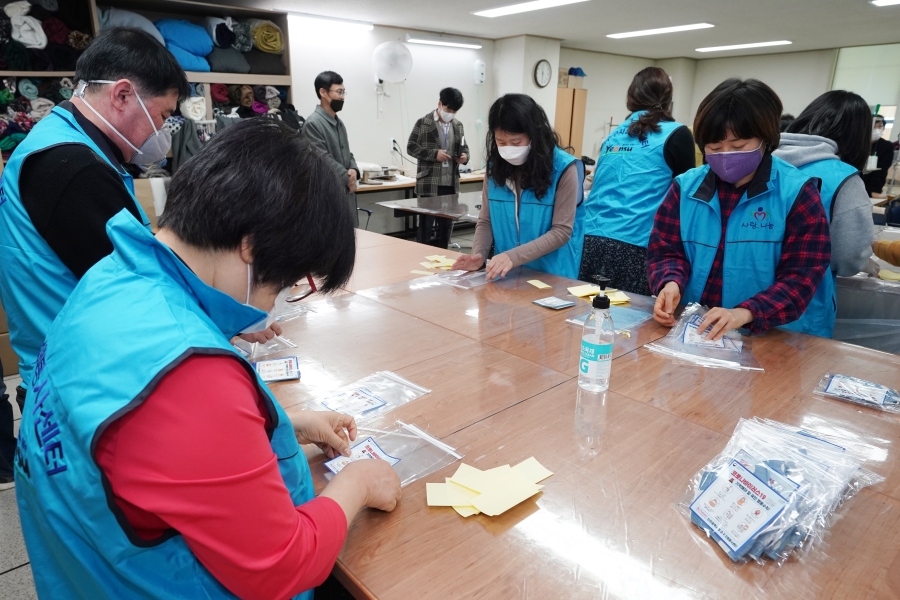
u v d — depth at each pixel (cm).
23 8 324
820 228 141
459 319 160
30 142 116
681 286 158
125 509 52
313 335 148
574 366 129
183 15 440
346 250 61
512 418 106
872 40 736
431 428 102
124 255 58
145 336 51
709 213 157
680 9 541
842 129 176
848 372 124
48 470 55
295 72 566
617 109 962
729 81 141
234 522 50
